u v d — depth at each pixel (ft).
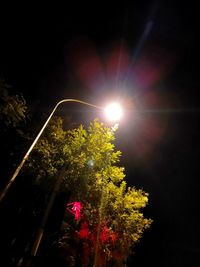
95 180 38.91
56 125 39.50
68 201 38.29
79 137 38.29
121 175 41.06
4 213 35.96
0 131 34.06
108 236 38.99
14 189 37.01
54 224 37.11
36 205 37.70
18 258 32.94
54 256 34.99
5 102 29.48
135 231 42.42
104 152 39.75
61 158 37.27
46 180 36.60
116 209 41.81
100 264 37.06
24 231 35.70
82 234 36.81
